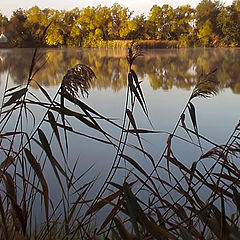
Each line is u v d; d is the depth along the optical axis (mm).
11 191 1312
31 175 2275
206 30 47469
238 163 4281
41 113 8602
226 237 1261
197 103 11539
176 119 9148
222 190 1491
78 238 1875
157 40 47188
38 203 3426
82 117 1370
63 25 45844
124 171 4824
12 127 7270
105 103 11797
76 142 6449
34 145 5855
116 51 45906
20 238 1334
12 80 16656
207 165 4949
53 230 1936
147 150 6020
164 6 46250
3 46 41281
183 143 6438
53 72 23422
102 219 2953
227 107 10688
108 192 3906
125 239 1259
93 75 1331
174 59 34562
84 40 47281
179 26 47312
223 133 7656
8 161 1414
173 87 16766
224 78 19234
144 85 17609
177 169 4867
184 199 3570
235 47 49156
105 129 7539
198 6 47688
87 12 45906
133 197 1219
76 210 3201
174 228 1510
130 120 1438
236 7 47406
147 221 1207
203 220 1460
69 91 1337
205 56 37781
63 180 4359
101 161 5383
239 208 1378
